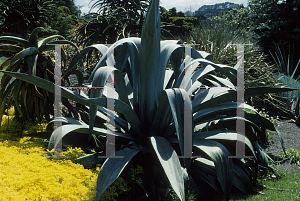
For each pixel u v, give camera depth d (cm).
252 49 681
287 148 392
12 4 850
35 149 266
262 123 314
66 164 248
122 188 235
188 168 229
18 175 209
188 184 264
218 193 285
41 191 194
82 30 834
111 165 235
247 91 279
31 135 296
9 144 294
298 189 277
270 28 1020
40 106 369
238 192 288
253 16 1138
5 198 173
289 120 533
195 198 253
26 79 238
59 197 190
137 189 267
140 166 258
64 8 2219
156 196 253
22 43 346
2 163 232
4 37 329
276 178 310
